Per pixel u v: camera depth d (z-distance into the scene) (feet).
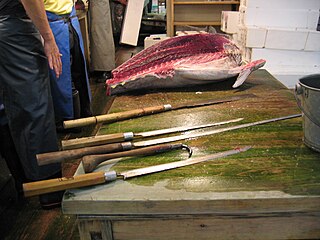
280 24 6.85
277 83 5.32
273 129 3.54
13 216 6.17
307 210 2.46
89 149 3.01
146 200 2.44
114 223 2.58
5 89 5.30
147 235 2.61
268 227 2.55
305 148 3.10
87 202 2.46
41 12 5.01
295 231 2.56
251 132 3.49
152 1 25.64
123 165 2.92
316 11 6.68
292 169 2.76
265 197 2.42
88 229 2.62
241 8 7.57
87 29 14.53
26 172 5.83
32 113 5.42
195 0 13.05
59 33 7.38
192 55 5.36
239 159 2.95
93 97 12.31
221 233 2.58
